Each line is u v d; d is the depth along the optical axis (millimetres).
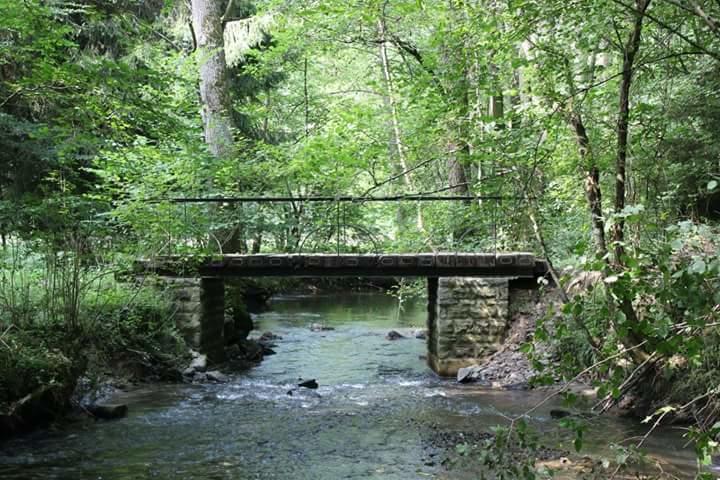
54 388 7855
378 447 7141
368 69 18906
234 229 13539
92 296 10281
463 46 8039
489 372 10539
